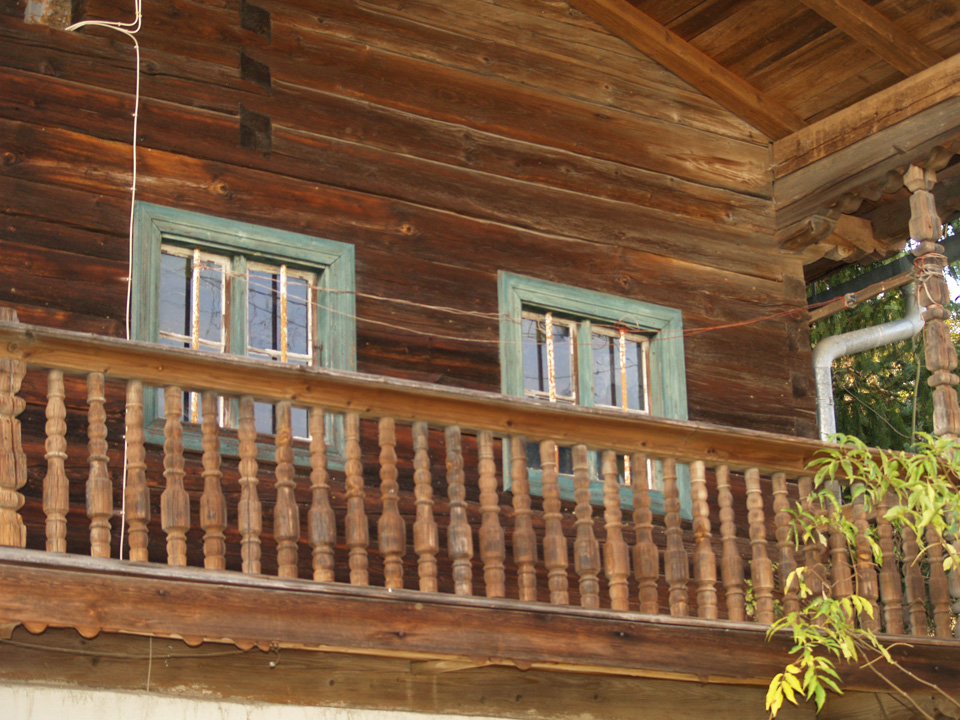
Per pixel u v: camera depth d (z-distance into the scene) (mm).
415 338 7855
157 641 6137
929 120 8664
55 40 7199
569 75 8961
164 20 7551
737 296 9227
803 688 6848
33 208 6891
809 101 9539
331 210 7797
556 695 7082
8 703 5723
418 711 6688
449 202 8234
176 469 5617
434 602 5965
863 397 12406
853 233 10062
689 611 8305
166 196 7289
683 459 6789
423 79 8375
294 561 5742
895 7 8641
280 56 7898
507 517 7809
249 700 6266
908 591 7293
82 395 6742
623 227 8883
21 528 5258
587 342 8547
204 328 7324
